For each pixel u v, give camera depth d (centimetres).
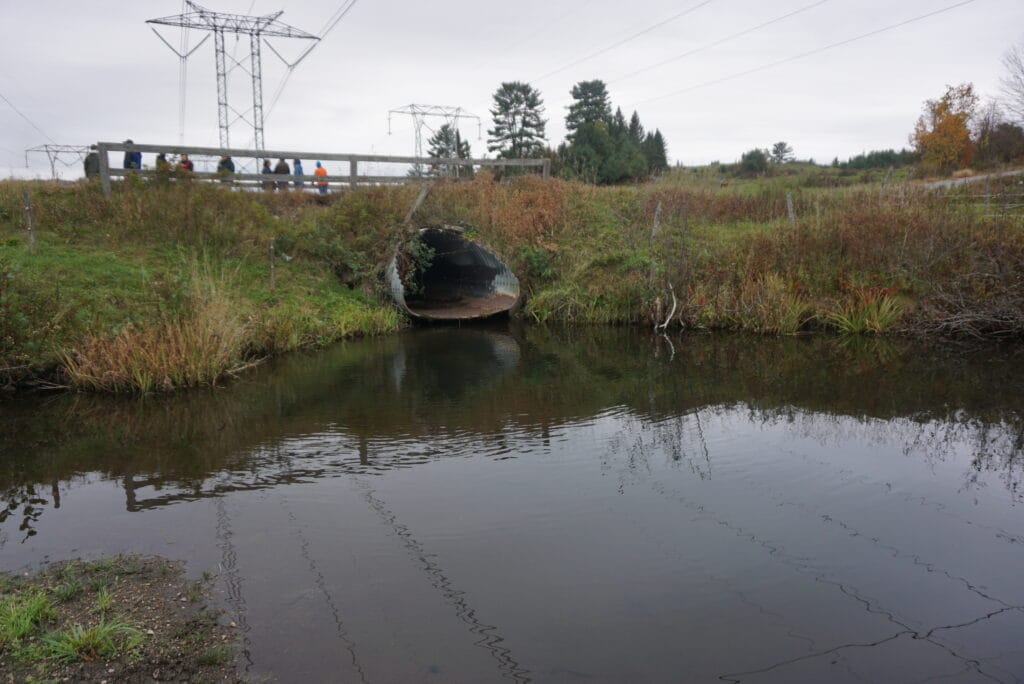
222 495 588
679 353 1226
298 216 1739
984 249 1344
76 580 441
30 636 379
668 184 2239
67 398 908
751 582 445
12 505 569
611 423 800
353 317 1430
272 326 1227
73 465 664
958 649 375
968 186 2011
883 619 403
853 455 685
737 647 375
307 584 437
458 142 4959
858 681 346
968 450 697
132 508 561
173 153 1673
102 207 1498
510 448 713
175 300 1100
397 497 582
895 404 861
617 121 6234
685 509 558
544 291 1642
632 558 475
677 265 1541
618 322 1555
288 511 553
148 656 362
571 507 562
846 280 1434
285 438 745
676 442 730
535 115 5519
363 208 1702
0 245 1262
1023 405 847
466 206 1888
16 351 914
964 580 448
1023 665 361
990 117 3234
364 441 735
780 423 794
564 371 1086
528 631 387
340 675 347
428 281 1870
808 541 502
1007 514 550
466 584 438
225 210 1579
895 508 561
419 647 371
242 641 375
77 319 1012
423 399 909
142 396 916
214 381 984
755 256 1552
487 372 1080
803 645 377
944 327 1286
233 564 464
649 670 354
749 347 1264
